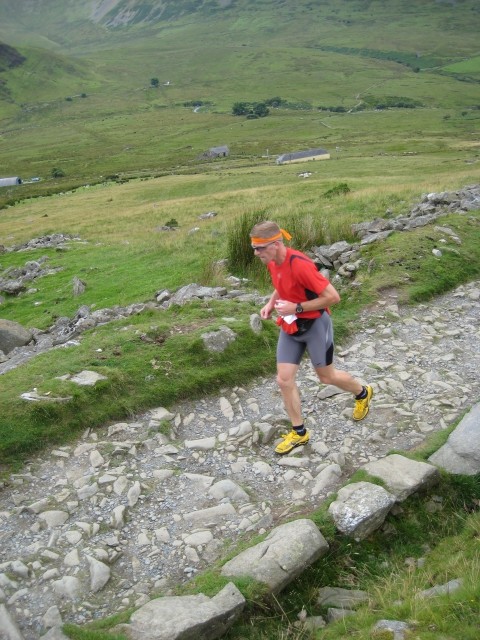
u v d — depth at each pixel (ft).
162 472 19.30
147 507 17.92
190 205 132.77
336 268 38.58
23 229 151.64
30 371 24.27
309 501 17.66
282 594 14.46
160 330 27.45
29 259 79.20
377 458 19.53
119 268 59.00
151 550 16.24
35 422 20.85
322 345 18.49
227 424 22.24
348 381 20.20
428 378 24.40
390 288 33.42
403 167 222.69
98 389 22.58
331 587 14.79
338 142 448.24
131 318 31.60
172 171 350.64
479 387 23.56
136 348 25.85
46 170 454.81
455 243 39.50
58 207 217.36
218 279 39.83
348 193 92.89
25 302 54.08
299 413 19.75
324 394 23.53
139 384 23.45
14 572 15.39
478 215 46.52
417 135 465.06
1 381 23.50
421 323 30.07
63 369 23.97
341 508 16.17
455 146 345.92
